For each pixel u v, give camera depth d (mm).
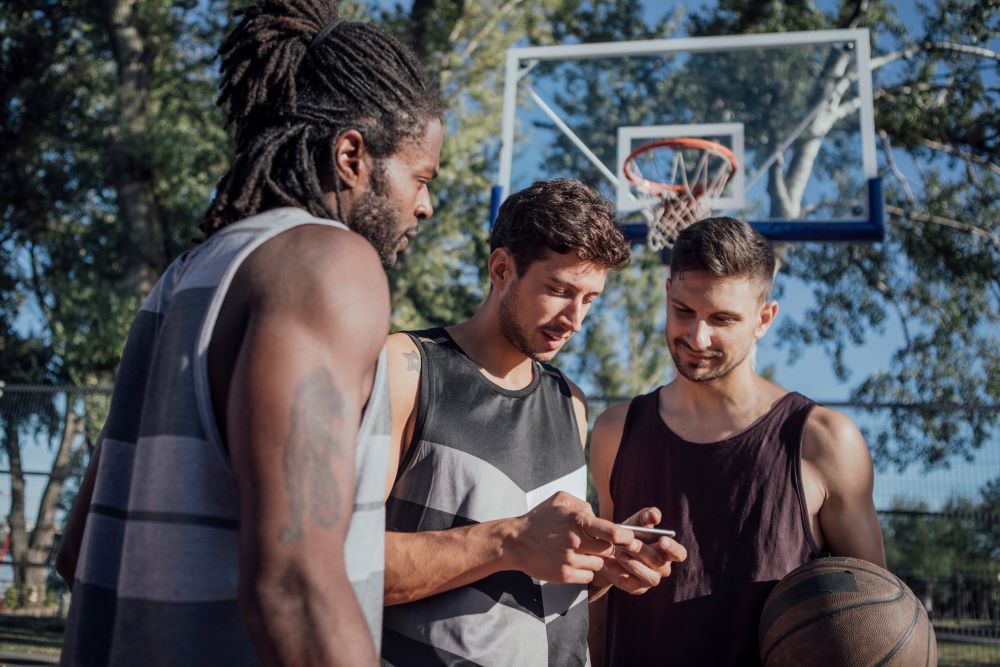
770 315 2236
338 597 880
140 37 14141
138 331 1156
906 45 13977
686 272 2084
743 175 6871
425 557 1579
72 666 1024
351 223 1197
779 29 13453
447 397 1772
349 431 933
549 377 1983
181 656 936
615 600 2176
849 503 2096
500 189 7172
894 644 1770
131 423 1128
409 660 1642
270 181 1146
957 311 15086
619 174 6973
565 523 1516
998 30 13453
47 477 8805
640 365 18125
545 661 1729
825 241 6660
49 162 15211
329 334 942
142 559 967
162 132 13336
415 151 1230
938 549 6488
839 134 6898
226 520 975
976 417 6395
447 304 13977
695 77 7227
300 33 1217
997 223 14562
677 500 2154
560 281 1750
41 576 8727
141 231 13570
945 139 13977
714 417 2207
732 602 2039
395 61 1223
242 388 918
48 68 15336
